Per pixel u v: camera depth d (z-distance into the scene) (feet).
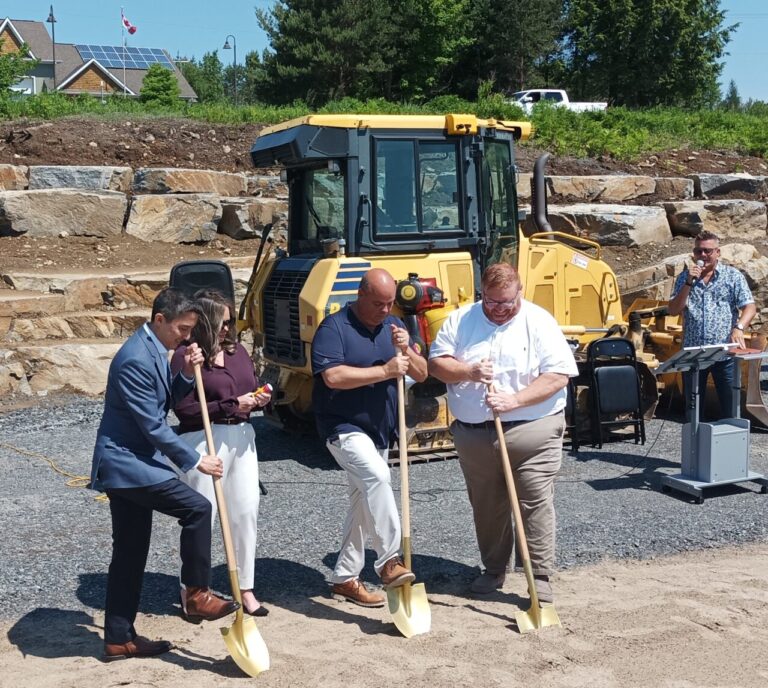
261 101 122.42
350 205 26.21
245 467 16.37
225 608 14.85
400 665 14.57
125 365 14.30
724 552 20.24
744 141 64.39
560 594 17.58
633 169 57.41
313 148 25.84
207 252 47.03
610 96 154.71
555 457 16.89
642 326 35.96
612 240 47.98
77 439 30.37
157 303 14.70
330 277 25.84
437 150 27.25
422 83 129.49
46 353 36.37
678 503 23.56
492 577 17.78
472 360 16.83
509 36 140.56
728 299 27.07
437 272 26.96
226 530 14.76
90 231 46.29
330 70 117.50
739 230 51.01
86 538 20.70
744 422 24.18
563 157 57.72
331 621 16.39
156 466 14.58
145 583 18.12
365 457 16.14
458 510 22.82
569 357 16.84
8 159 49.39
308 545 20.20
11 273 40.86
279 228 48.73
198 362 15.30
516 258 29.84
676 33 147.64
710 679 14.23
